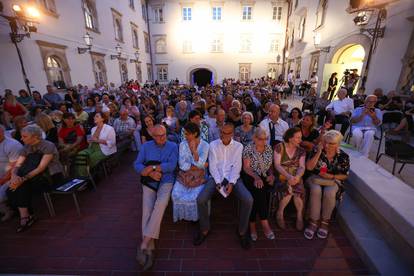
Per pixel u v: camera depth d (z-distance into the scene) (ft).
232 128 8.13
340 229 8.38
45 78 25.58
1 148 8.70
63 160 11.35
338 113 16.58
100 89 33.68
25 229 8.33
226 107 19.42
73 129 12.62
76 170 11.05
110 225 8.63
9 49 21.07
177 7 63.10
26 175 8.30
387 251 6.74
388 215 6.82
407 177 11.22
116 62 44.91
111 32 42.57
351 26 27.12
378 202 7.31
